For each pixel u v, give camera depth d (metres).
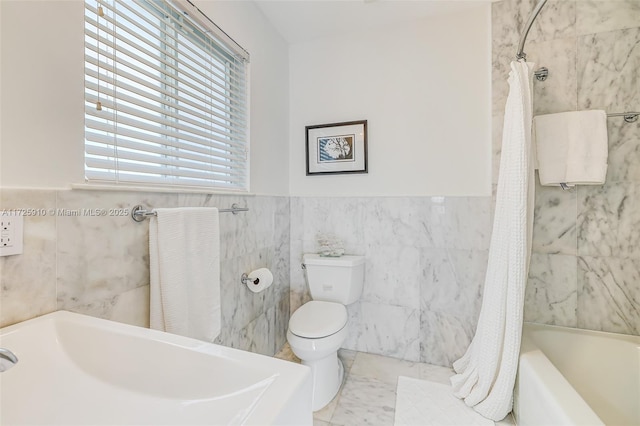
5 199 0.68
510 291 1.37
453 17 1.91
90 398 0.62
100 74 0.94
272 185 2.03
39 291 0.75
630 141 1.56
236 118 1.69
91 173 0.92
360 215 2.09
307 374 0.53
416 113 2.00
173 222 1.06
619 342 1.50
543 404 1.09
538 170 1.60
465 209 1.86
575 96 1.63
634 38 1.55
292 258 2.26
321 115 2.23
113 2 1.00
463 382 1.62
